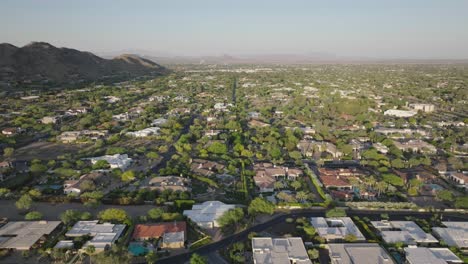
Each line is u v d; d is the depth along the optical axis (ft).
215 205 483.92
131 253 370.32
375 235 416.67
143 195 520.83
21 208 480.64
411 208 495.00
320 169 643.86
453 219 468.75
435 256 367.04
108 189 556.10
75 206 495.82
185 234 410.93
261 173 607.78
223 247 397.19
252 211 457.68
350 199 524.93
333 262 357.61
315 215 479.82
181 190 534.37
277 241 393.09
